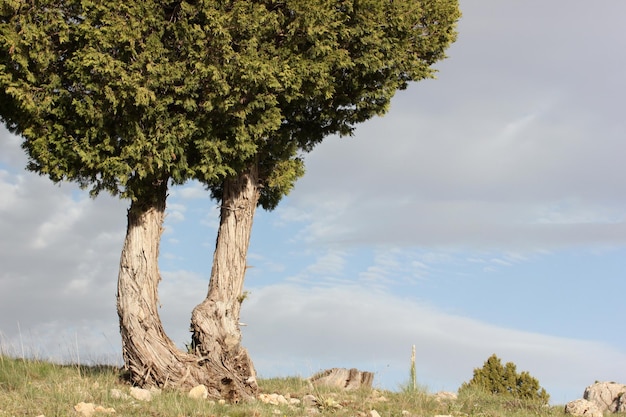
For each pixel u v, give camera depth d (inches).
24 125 530.9
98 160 520.7
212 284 605.9
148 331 563.5
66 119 528.4
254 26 523.2
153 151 516.4
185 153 547.8
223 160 564.7
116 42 499.2
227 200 619.2
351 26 588.7
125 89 499.8
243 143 548.1
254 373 601.6
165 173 573.6
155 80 508.4
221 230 618.5
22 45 496.1
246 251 618.2
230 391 555.5
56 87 519.2
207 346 574.9
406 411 529.0
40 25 496.7
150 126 527.5
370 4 580.1
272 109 560.4
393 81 639.1
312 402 548.7
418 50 653.3
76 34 500.7
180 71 513.3
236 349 580.1
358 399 574.9
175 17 531.2
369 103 655.1
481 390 716.7
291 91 558.3
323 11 548.1
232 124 546.0
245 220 617.9
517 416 564.7
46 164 528.7
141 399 498.6
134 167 524.7
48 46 504.1
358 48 600.1
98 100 507.5
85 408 437.7
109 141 519.5
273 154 638.5
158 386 555.5
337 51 574.6
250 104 538.3
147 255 575.2
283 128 644.1
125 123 522.6
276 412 492.1
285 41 562.9
